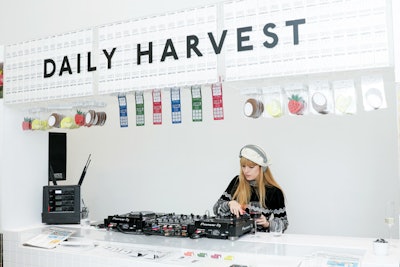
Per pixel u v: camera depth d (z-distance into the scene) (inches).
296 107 88.5
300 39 84.0
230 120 185.0
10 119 122.4
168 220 111.4
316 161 168.2
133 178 207.8
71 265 99.0
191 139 193.5
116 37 105.1
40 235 115.2
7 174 120.2
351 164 161.6
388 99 154.2
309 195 169.2
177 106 101.1
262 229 117.2
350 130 162.1
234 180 145.9
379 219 156.1
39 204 129.1
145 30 101.0
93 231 116.9
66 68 112.9
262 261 84.2
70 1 201.0
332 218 164.7
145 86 100.8
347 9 80.0
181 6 175.9
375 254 82.4
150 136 203.8
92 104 115.0
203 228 101.8
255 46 88.4
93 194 217.9
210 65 93.0
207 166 189.6
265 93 92.3
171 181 197.9
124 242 103.8
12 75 122.0
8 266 114.4
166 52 98.1
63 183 223.3
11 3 214.5
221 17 92.5
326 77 86.7
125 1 189.0
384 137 155.5
